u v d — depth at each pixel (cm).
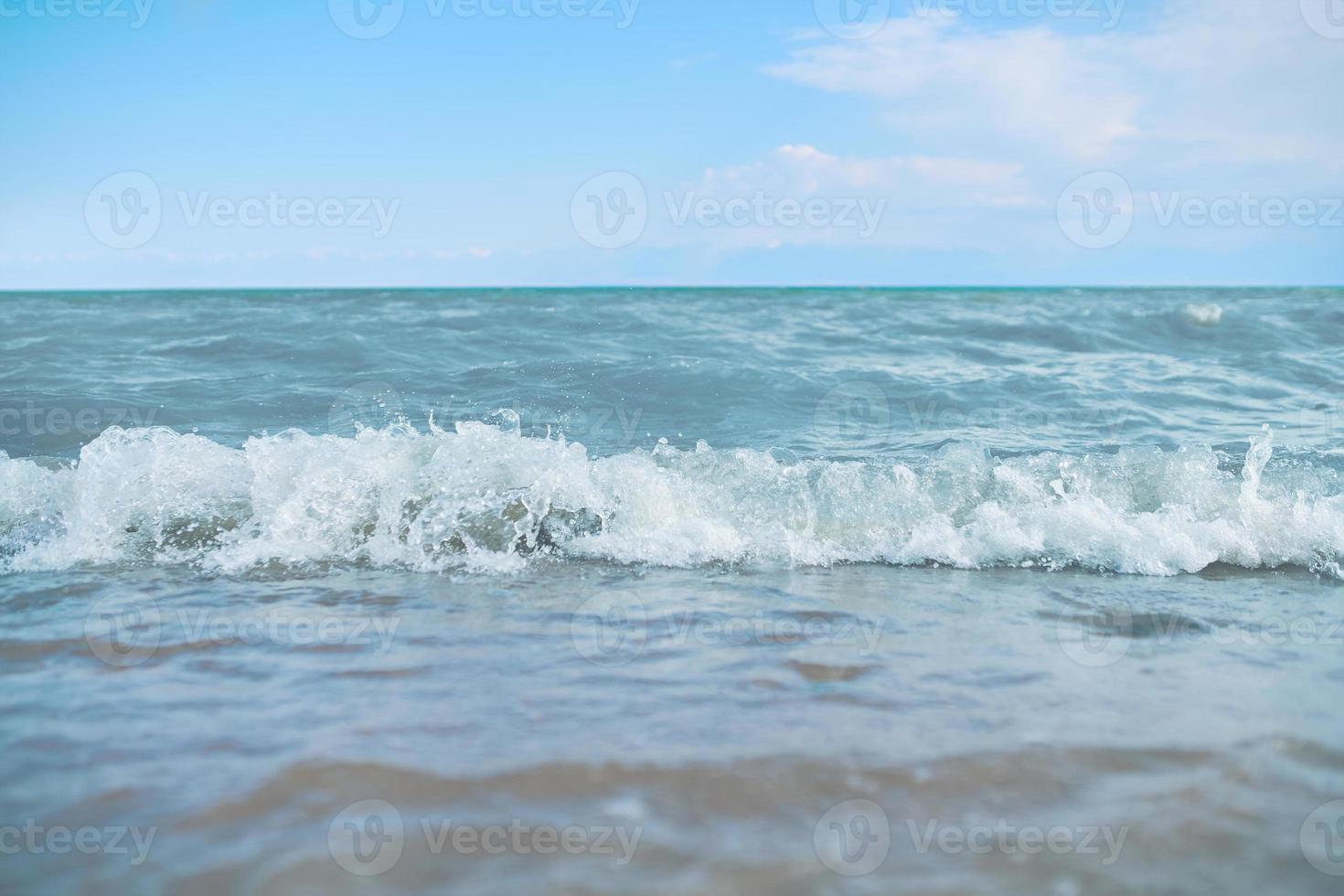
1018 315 1223
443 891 146
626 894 146
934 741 204
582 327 1018
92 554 357
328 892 146
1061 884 151
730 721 214
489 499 385
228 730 206
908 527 386
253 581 329
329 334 921
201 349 824
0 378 688
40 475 405
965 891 149
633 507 388
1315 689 237
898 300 1656
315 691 230
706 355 834
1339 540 367
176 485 394
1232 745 203
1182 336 1027
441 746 198
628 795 178
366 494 389
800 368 784
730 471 423
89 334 928
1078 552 366
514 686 235
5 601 304
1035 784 184
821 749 200
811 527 387
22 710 216
